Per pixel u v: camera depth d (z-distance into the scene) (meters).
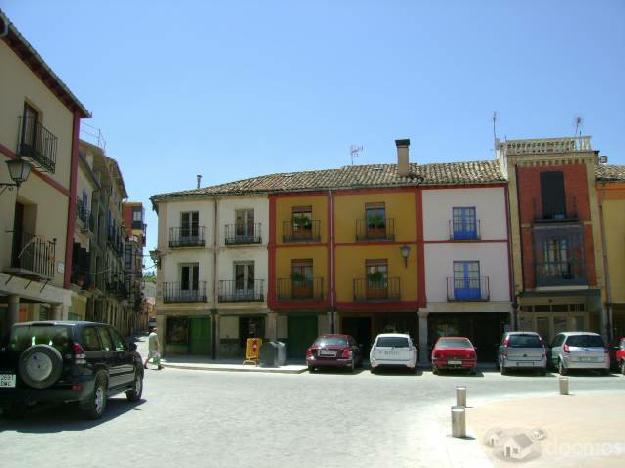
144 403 13.14
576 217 29.53
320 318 32.09
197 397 14.34
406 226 31.33
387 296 30.94
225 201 33.38
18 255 16.20
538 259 29.58
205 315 32.59
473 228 30.67
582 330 29.94
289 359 31.12
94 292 34.53
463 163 34.44
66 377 10.21
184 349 33.12
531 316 30.31
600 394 15.92
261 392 15.67
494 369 25.95
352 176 33.97
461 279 30.44
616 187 29.56
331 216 32.12
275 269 32.16
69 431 9.69
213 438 9.23
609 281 28.92
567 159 29.97
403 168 32.97
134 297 64.88
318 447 8.69
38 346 10.17
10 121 15.51
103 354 11.46
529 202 30.09
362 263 31.48
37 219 17.09
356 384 18.36
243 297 32.31
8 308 15.81
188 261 33.22
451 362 22.81
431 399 14.84
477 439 9.34
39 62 16.50
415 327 31.78
